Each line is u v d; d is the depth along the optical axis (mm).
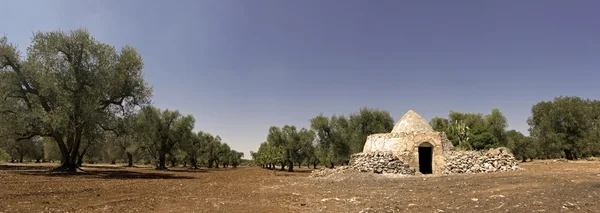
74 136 31953
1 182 18188
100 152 71812
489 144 36375
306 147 68688
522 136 79812
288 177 29656
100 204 11922
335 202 12477
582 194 11055
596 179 14820
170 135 58812
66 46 28969
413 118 31078
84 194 14578
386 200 12453
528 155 76812
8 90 27797
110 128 32219
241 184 21703
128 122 33125
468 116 56562
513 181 15469
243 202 12859
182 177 30281
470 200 11375
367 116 52000
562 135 54906
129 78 32906
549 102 61156
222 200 13383
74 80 29109
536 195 11391
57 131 28531
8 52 28109
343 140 55188
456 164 25531
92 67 29938
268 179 26969
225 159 100438
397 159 26172
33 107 28938
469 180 17312
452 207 10320
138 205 11875
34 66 28047
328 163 57656
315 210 10852
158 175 32656
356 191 15977
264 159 71250
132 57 32750
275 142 74375
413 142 27656
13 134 29438
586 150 52969
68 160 31859
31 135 30641
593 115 56562
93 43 30375
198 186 20016
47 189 15734
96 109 29375
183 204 12258
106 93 31031
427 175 23984
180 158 80938
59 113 26734
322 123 56812
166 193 15820
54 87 27734
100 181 21844
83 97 28094
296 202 12789
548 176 16422
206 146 88000
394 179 20969
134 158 87375
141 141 38719
